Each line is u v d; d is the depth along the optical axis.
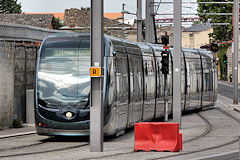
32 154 22.70
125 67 30.95
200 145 26.05
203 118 44.28
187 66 46.53
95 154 22.45
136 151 23.52
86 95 27.34
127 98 31.00
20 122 36.44
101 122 23.41
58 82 27.70
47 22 134.50
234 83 57.34
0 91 34.09
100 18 23.09
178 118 35.12
